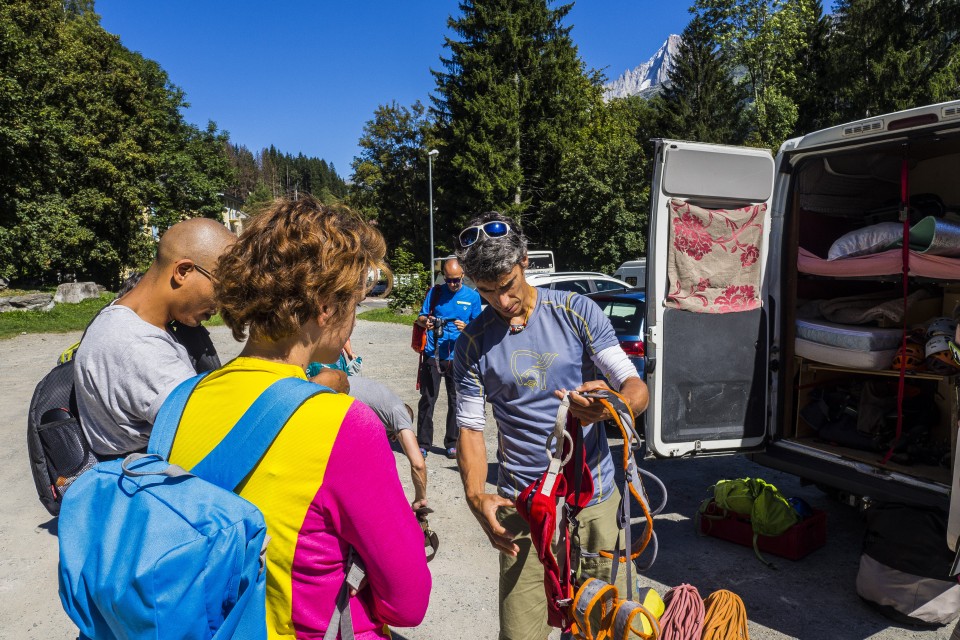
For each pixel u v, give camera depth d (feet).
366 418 3.33
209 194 119.75
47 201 80.38
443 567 11.89
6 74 71.31
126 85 100.37
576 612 5.23
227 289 3.56
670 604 6.68
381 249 4.05
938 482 10.71
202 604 2.81
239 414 3.34
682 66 114.83
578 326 6.50
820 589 10.79
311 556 3.22
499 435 6.85
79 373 6.12
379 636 3.68
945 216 13.85
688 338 12.39
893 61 87.04
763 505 12.03
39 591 10.99
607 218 110.73
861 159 14.24
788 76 100.48
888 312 12.57
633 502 14.69
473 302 18.19
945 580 9.38
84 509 3.28
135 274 8.55
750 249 12.78
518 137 121.19
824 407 13.52
